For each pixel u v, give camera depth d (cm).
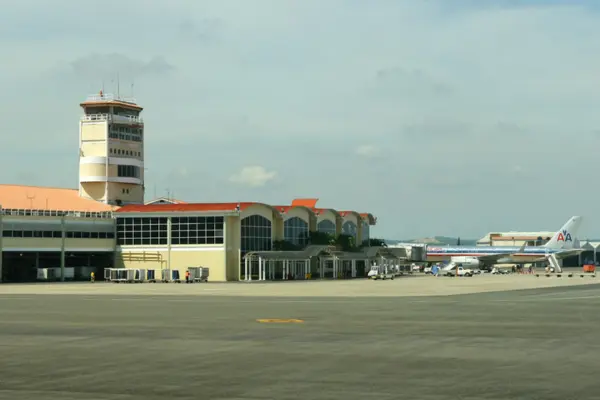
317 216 16625
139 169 16950
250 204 14075
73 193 16338
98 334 3972
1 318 5025
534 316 5212
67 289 10006
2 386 2436
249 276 13762
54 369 2780
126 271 13125
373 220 19788
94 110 16725
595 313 5512
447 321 4784
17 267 13688
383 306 6328
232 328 4297
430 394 2286
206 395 2284
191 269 13150
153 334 3966
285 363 2914
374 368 2789
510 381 2509
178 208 13950
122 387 2416
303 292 9100
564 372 2691
